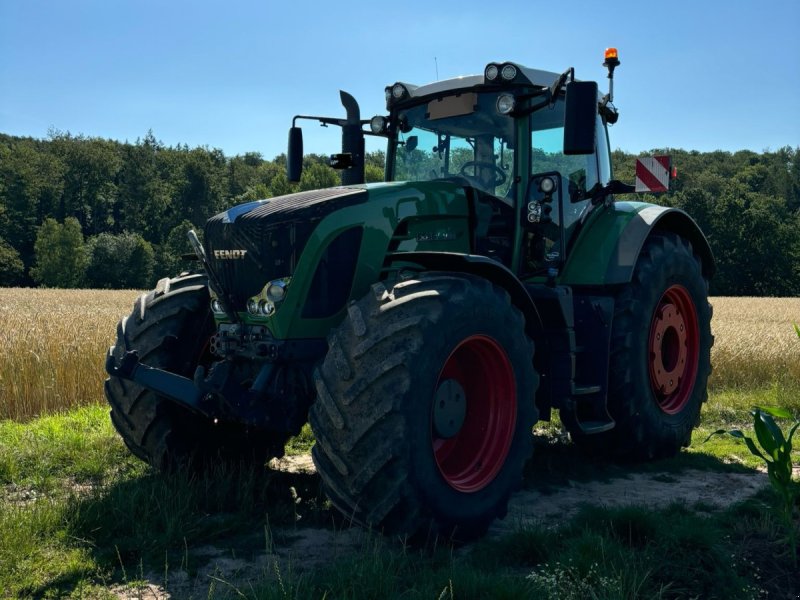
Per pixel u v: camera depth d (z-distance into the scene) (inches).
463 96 185.8
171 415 167.6
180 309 168.2
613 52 205.0
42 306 783.7
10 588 113.3
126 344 167.0
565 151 149.1
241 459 180.5
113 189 4069.9
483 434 147.2
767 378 365.1
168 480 160.6
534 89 180.2
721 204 2593.5
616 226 199.6
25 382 285.6
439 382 139.3
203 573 122.3
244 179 5088.6
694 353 223.9
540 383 168.6
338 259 147.1
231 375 142.5
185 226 3250.5
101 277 2908.5
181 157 4638.3
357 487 123.8
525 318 161.5
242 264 147.6
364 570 113.0
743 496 170.4
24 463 191.5
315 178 2960.1
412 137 195.9
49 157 3909.9
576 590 106.9
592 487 180.2
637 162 233.5
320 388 128.0
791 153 5772.6
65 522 139.2
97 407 276.2
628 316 193.0
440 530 129.3
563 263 184.4
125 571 122.2
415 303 130.6
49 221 2933.1
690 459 208.7
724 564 117.1
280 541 137.7
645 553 120.3
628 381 191.2
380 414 122.6
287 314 142.3
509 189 178.5
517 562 126.7
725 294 2556.6
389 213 154.2
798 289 2495.1
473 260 138.2
